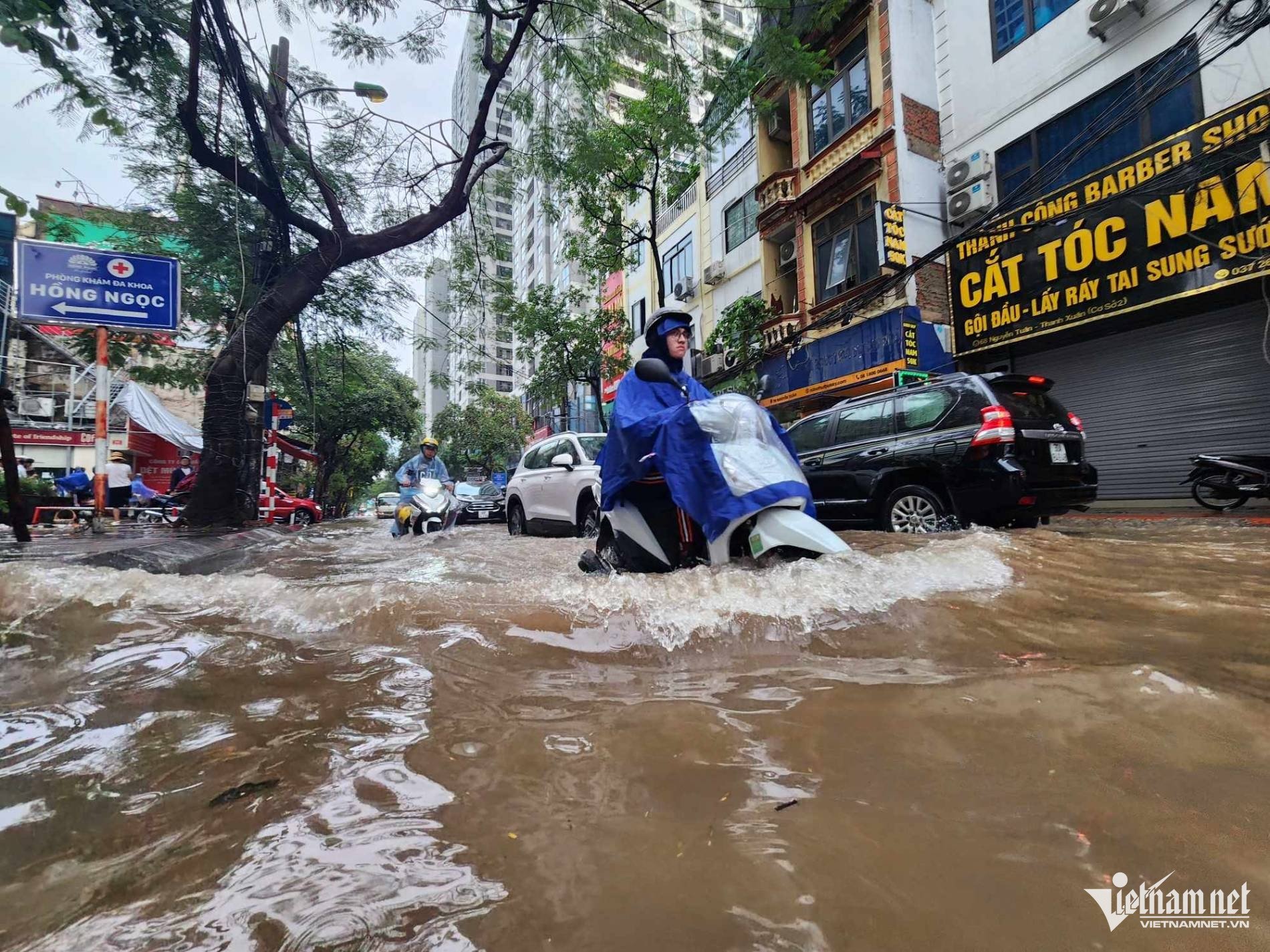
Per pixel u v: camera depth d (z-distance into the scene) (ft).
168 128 25.71
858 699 4.47
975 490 16.08
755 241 51.19
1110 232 28.50
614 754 3.76
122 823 3.17
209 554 15.65
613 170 43.68
